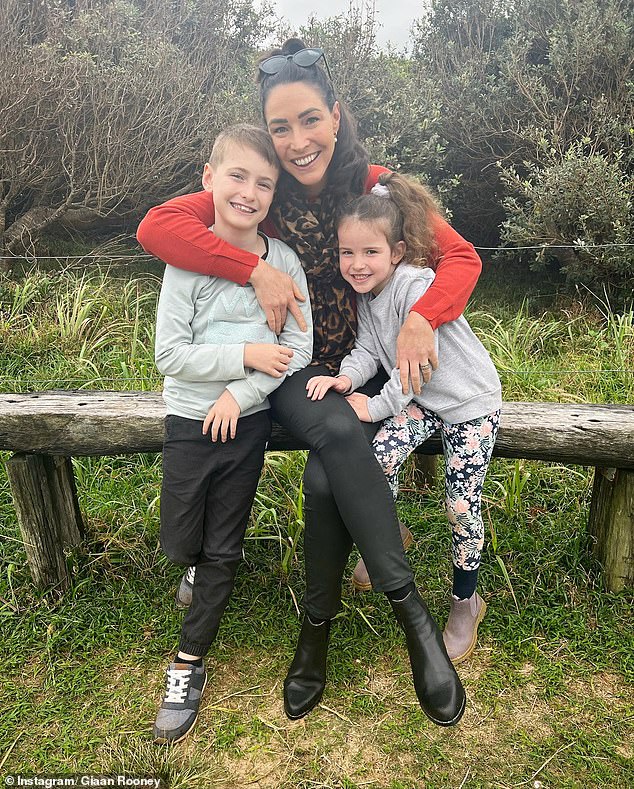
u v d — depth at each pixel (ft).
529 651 6.53
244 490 5.79
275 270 5.63
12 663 6.47
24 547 7.48
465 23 19.57
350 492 5.25
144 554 7.78
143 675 6.36
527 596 7.21
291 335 5.84
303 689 5.66
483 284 17.99
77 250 17.19
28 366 12.35
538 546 7.80
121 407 7.03
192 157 16.96
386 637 6.75
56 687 6.22
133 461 9.62
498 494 8.76
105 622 6.98
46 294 14.84
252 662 6.53
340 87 17.21
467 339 5.98
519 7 18.69
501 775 5.32
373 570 5.25
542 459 6.96
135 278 16.34
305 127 5.60
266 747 5.61
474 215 19.15
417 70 19.69
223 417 5.46
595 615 6.95
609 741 5.59
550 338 14.26
